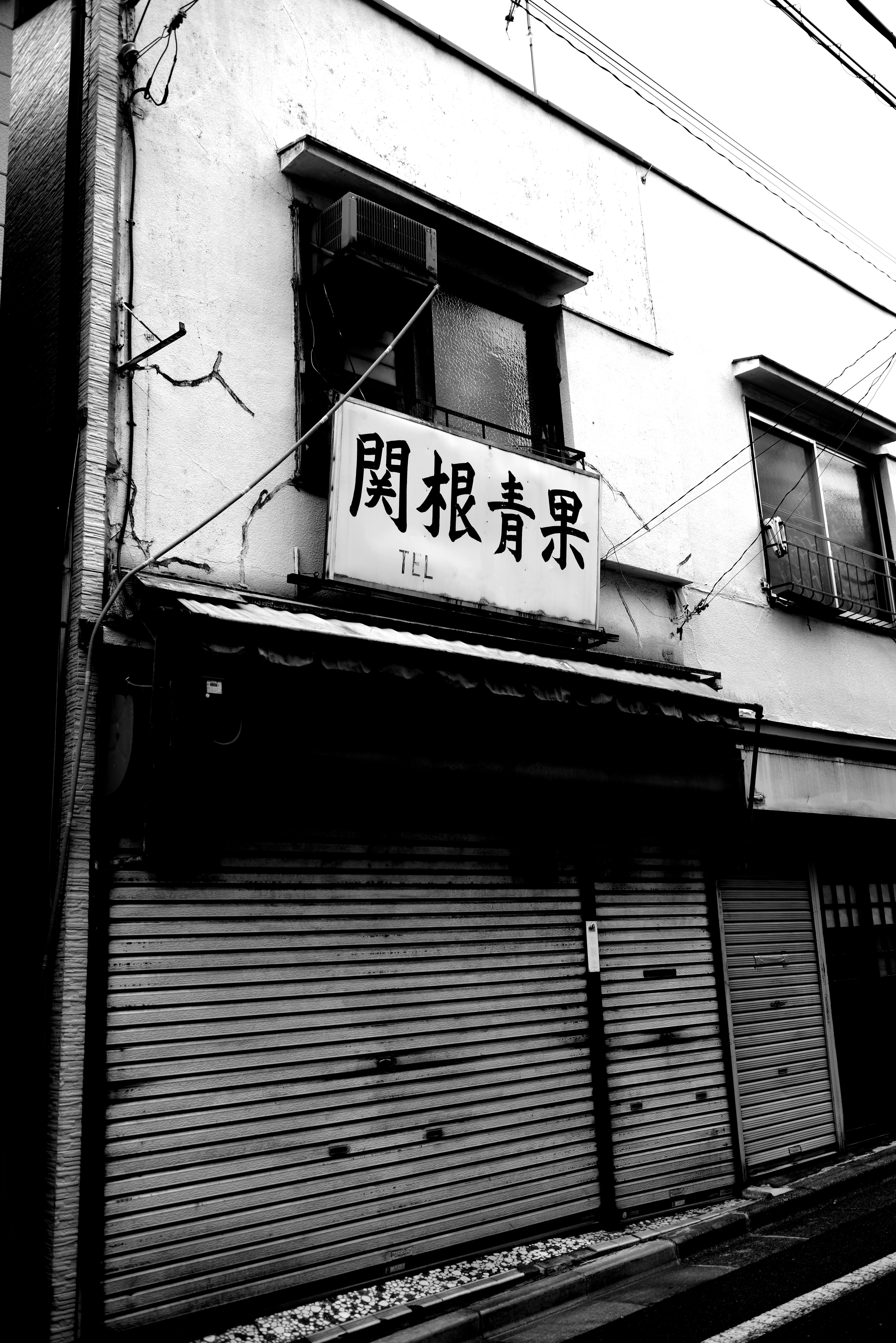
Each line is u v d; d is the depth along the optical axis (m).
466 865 7.73
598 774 8.07
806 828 11.27
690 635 10.47
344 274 7.69
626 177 11.06
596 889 8.69
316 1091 6.48
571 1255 7.17
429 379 8.56
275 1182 6.16
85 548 6.19
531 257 9.10
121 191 6.80
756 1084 9.71
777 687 11.37
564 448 9.34
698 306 11.80
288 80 7.96
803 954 10.76
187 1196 5.80
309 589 7.23
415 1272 6.70
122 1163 5.61
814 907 11.09
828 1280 6.55
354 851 7.05
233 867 6.42
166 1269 5.64
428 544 7.67
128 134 6.90
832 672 12.20
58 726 6.10
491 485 8.15
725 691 10.71
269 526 7.14
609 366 10.12
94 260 6.57
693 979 9.31
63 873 5.71
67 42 7.48
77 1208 5.40
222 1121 6.03
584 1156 7.94
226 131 7.48
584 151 10.59
